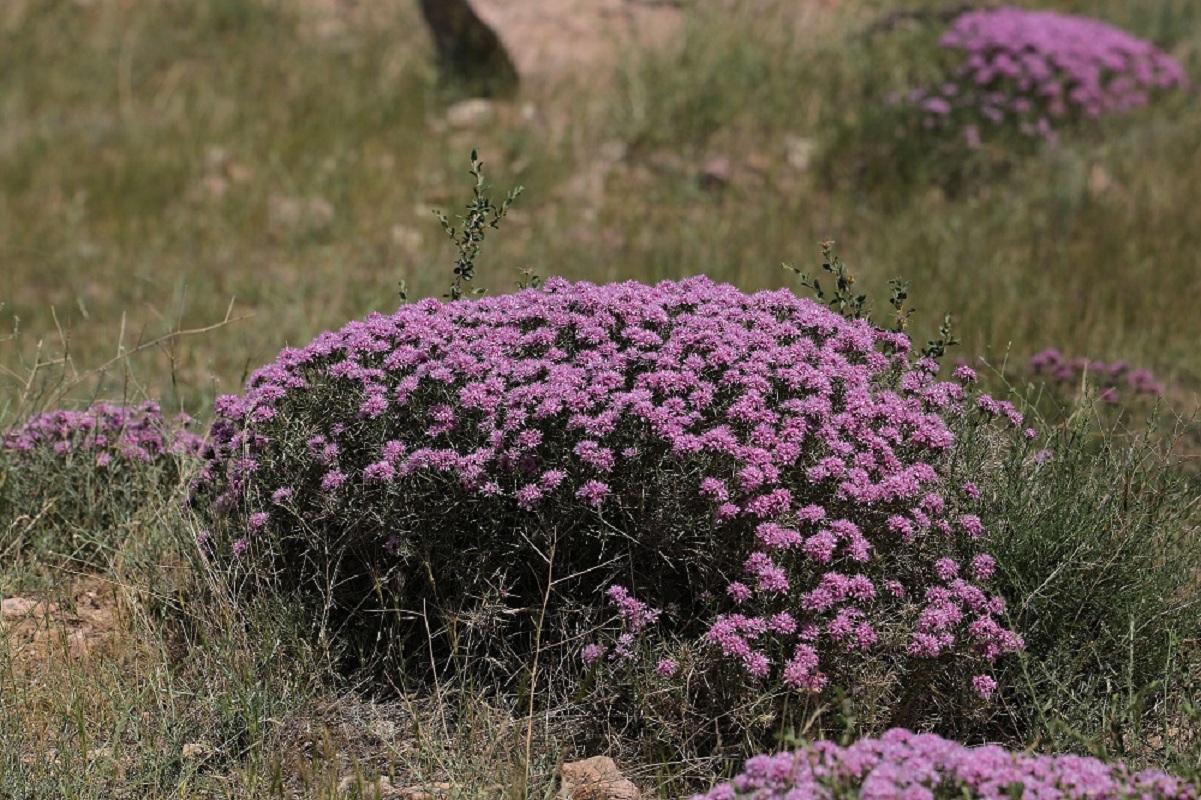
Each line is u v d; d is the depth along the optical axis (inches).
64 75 615.2
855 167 497.4
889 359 228.1
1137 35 595.8
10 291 439.8
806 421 201.5
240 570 219.3
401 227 487.8
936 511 200.1
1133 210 434.0
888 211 472.4
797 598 191.9
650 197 501.4
